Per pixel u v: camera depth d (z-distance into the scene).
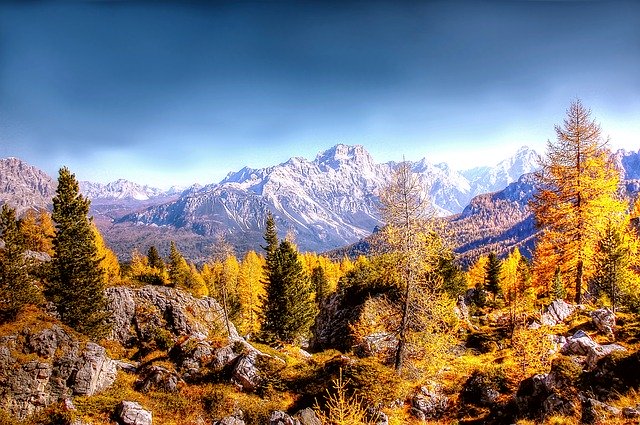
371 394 23.25
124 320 43.06
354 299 41.19
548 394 17.94
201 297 51.53
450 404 24.00
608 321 26.31
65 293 33.03
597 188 30.48
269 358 29.50
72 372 25.73
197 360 30.09
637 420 13.45
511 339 30.47
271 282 47.50
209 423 24.53
